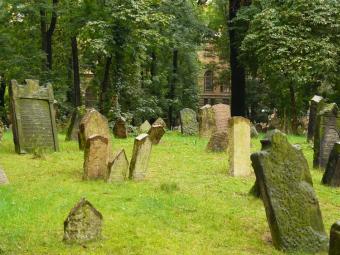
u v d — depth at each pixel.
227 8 40.97
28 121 15.61
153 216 8.64
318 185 12.01
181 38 34.56
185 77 42.06
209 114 22.39
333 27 26.61
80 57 35.44
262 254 7.13
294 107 30.16
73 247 6.98
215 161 14.99
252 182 12.02
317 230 7.48
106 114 26.02
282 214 7.38
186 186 11.28
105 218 8.36
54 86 29.98
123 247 7.09
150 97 29.81
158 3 28.97
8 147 16.64
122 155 11.41
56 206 9.02
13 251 6.75
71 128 19.44
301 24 26.73
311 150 18.28
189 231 8.05
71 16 27.86
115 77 26.72
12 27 31.30
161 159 15.17
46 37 30.72
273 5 28.39
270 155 7.63
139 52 27.06
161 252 6.97
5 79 32.31
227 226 8.43
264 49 26.75
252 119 46.84
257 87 44.03
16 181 11.20
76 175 12.05
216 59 54.38
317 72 26.52
